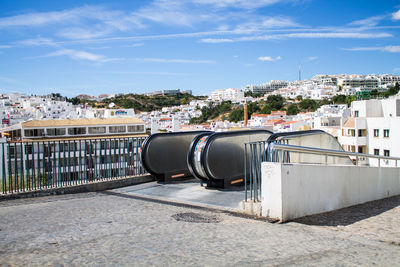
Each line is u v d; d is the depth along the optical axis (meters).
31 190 8.68
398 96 54.31
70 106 187.00
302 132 10.80
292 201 6.20
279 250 4.31
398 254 4.25
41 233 5.07
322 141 11.49
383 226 5.88
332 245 4.59
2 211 6.82
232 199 8.19
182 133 12.20
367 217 6.68
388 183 10.07
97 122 65.69
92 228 5.39
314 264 3.84
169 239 4.76
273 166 6.11
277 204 6.05
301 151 6.64
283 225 5.74
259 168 6.82
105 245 4.48
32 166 8.91
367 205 8.15
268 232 5.22
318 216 6.62
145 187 10.26
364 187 8.71
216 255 4.09
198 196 8.69
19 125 61.81
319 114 93.12
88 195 9.02
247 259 3.97
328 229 5.56
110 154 10.71
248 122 132.00
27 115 149.38
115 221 5.91
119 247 4.39
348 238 4.98
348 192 7.98
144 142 11.05
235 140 10.65
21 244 4.53
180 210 6.97
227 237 4.89
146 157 10.95
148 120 185.00
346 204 7.89
